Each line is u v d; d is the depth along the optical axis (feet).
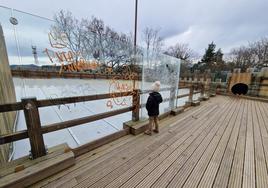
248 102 22.18
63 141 8.32
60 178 5.01
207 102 21.06
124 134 8.77
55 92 11.32
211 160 6.56
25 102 4.60
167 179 5.24
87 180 5.00
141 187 4.81
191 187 4.90
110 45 8.61
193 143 8.17
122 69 9.57
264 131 10.34
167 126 10.69
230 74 30.71
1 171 4.42
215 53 84.38
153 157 6.61
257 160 6.67
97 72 8.55
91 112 12.76
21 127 9.45
